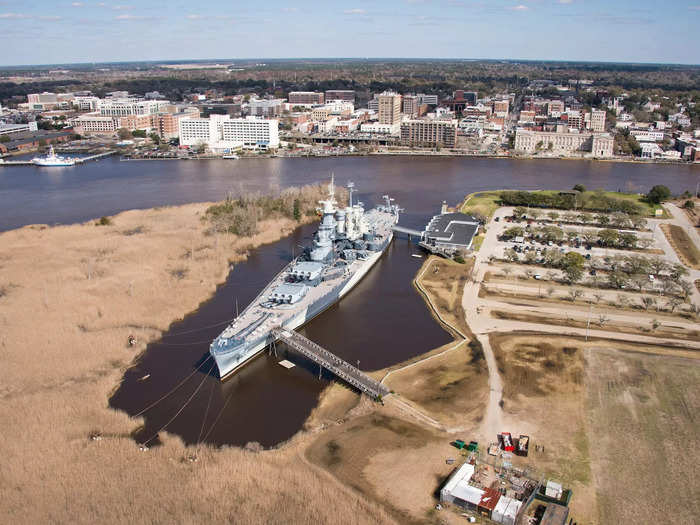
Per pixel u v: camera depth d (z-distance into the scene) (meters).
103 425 154.50
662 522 119.81
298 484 131.38
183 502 126.38
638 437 147.12
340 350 198.25
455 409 159.88
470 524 119.81
